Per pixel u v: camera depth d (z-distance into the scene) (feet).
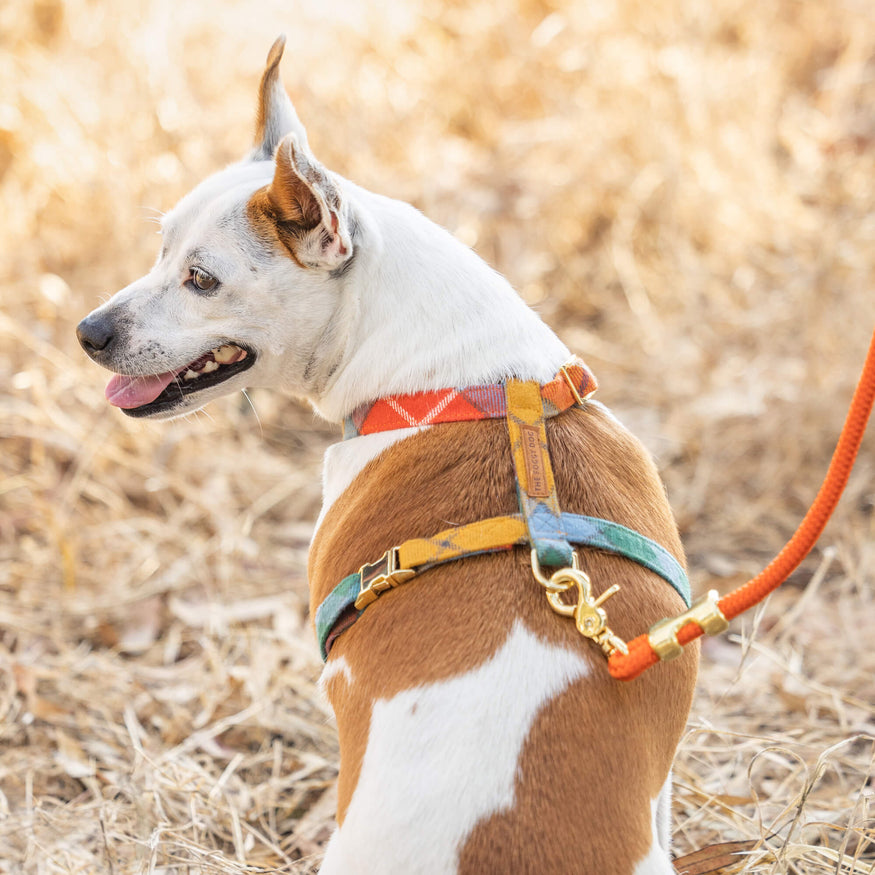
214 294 8.64
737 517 15.85
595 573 7.33
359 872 6.62
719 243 21.09
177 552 15.11
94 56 22.34
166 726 12.18
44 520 15.29
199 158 20.44
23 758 11.69
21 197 20.39
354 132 21.52
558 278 20.76
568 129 21.85
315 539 8.58
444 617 7.10
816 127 24.48
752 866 9.25
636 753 6.88
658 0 23.77
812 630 13.50
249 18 24.97
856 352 17.79
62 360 17.39
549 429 7.93
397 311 8.41
